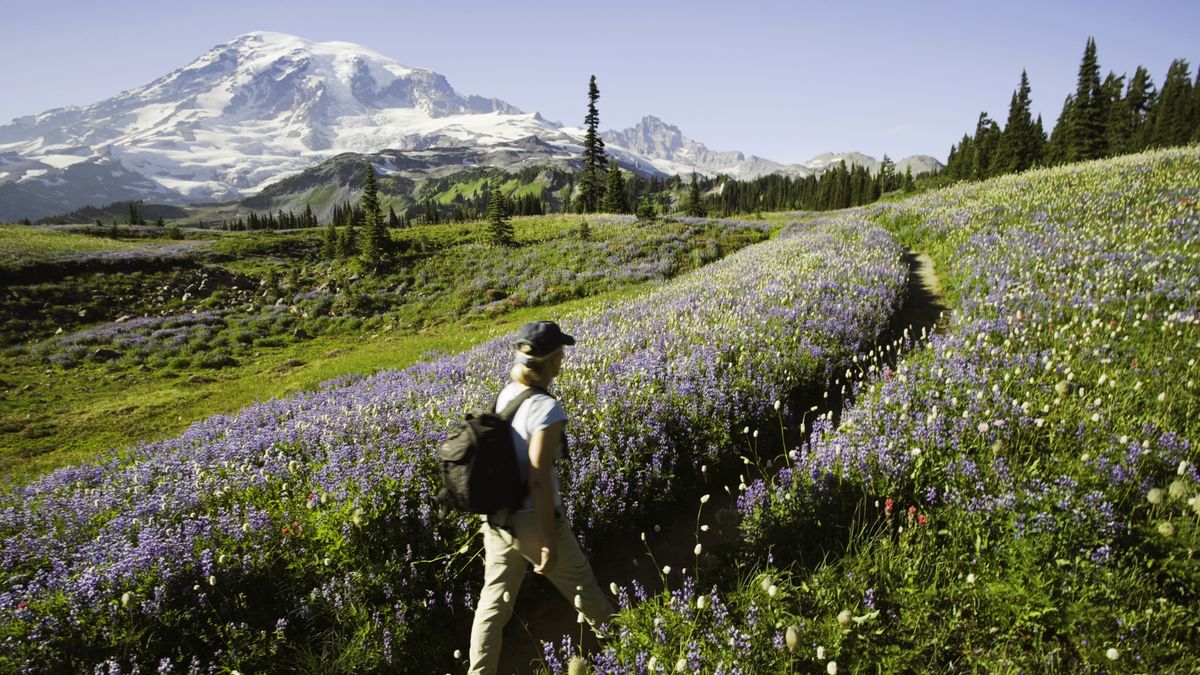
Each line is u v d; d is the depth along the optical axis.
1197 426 5.27
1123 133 79.94
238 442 9.68
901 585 4.06
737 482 6.67
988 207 21.58
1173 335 7.36
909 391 6.62
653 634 4.00
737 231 43.31
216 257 41.59
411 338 28.52
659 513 6.09
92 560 5.35
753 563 4.80
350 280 38.38
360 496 5.53
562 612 5.15
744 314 11.31
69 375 24.97
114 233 54.25
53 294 32.62
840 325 9.91
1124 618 3.43
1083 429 5.38
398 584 4.91
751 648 3.70
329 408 11.32
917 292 14.42
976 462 5.13
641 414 7.16
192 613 4.51
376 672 4.41
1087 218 16.17
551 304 31.66
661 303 15.73
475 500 3.64
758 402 7.45
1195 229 12.46
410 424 8.04
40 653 4.12
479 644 4.09
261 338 30.02
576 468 6.09
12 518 8.23
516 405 3.86
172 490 7.52
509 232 45.31
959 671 3.52
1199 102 70.81
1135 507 4.23
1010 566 3.94
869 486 5.09
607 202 73.00
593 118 78.62
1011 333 7.95
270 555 5.05
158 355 26.81
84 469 11.79
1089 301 8.73
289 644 4.43
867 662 3.59
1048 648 3.55
